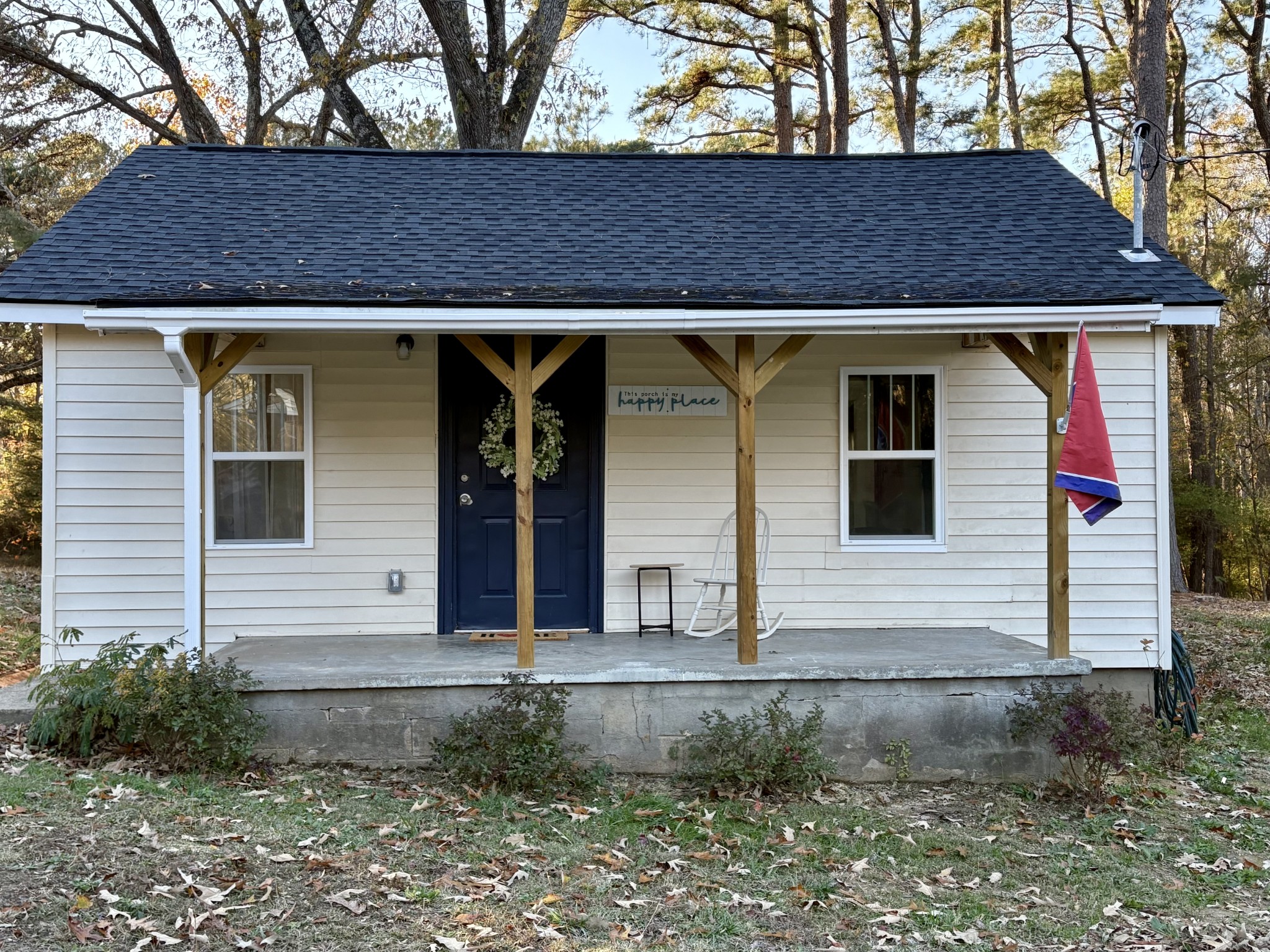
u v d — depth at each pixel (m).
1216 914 4.41
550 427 7.53
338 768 5.83
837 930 4.08
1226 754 7.01
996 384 7.71
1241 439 22.14
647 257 6.86
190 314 5.68
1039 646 6.88
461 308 5.88
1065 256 6.97
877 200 8.02
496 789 5.45
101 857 4.09
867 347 7.70
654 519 7.64
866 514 7.74
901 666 6.12
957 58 18.48
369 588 7.43
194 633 5.89
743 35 18.33
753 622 6.18
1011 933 4.15
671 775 6.01
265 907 3.85
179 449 7.06
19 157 16.69
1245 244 20.61
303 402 7.39
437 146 19.16
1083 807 5.78
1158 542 7.51
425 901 4.02
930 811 5.64
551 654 6.60
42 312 6.04
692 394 7.67
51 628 6.94
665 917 4.09
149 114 19.03
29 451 16.77
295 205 7.49
